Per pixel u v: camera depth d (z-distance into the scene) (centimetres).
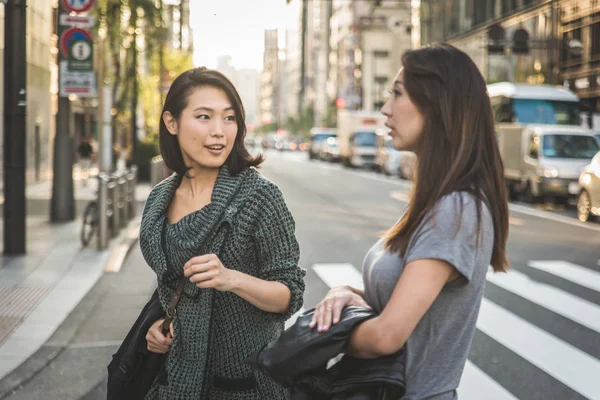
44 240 1177
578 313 753
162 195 240
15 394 500
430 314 190
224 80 233
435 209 185
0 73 1964
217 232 227
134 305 760
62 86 1244
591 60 3594
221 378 233
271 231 229
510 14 4484
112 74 1947
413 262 182
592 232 1406
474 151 191
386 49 9238
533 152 2039
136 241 1205
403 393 185
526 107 2364
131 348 233
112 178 1250
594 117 2594
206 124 229
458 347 194
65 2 1223
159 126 241
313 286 895
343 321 186
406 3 9306
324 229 1436
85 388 516
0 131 1930
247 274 227
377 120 4184
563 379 543
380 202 2033
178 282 227
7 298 769
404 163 3120
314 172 3766
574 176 1939
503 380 538
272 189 231
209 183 238
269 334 236
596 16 3569
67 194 1431
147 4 1612
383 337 179
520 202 2155
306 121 11306
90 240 1169
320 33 12769
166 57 3106
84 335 645
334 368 191
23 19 995
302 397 190
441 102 192
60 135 1421
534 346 630
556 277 952
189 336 224
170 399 226
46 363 561
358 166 4172
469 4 5209
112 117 1827
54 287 830
